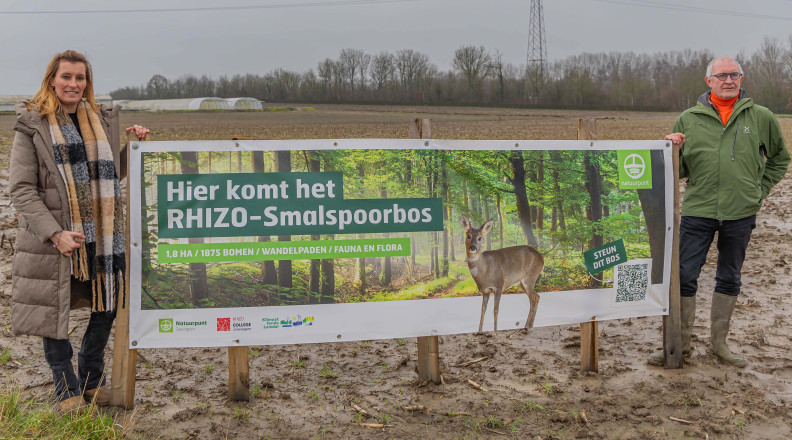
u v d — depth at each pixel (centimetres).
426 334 385
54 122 316
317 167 363
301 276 367
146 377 414
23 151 315
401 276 379
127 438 322
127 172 345
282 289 364
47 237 309
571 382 407
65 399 335
